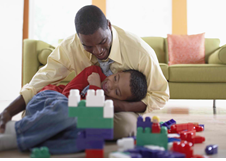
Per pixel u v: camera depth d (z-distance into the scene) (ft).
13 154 3.08
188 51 9.74
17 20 12.56
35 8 13.15
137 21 12.91
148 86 4.43
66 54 4.81
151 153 2.79
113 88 4.11
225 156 3.05
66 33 13.15
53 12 13.12
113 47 4.22
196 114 7.15
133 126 3.81
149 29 12.90
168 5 12.80
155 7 12.82
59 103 3.33
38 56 8.79
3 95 12.45
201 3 12.64
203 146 3.55
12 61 12.53
